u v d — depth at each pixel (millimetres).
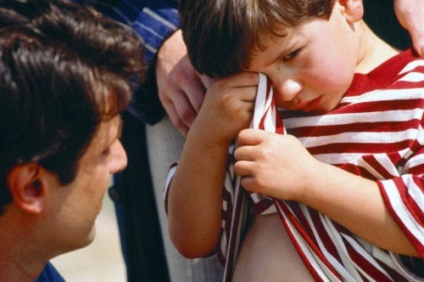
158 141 3623
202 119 3137
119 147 2781
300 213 3084
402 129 3004
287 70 3000
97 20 2611
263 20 2889
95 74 2516
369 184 2990
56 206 2625
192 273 3639
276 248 3143
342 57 3027
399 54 3127
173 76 3430
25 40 2467
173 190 3254
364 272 3021
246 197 3230
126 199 3734
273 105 3043
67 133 2496
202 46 3004
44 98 2447
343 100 3092
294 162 3008
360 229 2984
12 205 2580
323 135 3105
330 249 3047
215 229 3258
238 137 3055
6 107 2432
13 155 2477
